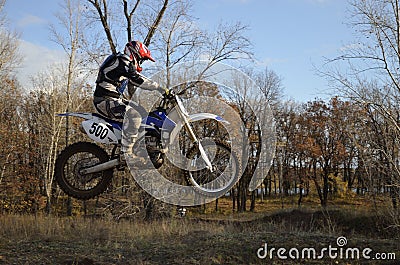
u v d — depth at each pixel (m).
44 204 34.69
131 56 6.17
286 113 41.94
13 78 35.19
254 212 33.38
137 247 11.21
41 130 34.19
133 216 20.09
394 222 17.53
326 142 39.66
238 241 10.86
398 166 18.64
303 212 23.28
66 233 13.84
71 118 31.42
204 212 31.92
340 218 20.58
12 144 33.97
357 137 26.06
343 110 32.94
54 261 9.70
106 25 23.31
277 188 50.56
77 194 6.14
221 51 22.31
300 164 41.78
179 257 9.80
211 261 9.33
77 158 6.59
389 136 18.98
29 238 12.83
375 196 20.59
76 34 30.42
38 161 35.00
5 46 32.03
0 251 10.68
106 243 11.78
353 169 39.84
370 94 18.64
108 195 21.16
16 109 36.34
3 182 33.28
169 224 16.47
